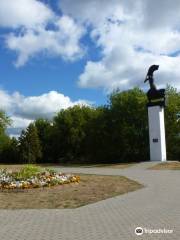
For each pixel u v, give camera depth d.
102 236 9.29
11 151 74.06
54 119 75.75
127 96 61.28
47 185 19.23
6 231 10.08
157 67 42.97
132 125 60.38
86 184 20.64
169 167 36.19
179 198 15.45
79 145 71.31
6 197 16.44
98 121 63.50
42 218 11.85
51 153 74.56
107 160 63.94
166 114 59.16
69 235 9.48
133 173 29.50
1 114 75.81
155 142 42.53
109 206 13.98
